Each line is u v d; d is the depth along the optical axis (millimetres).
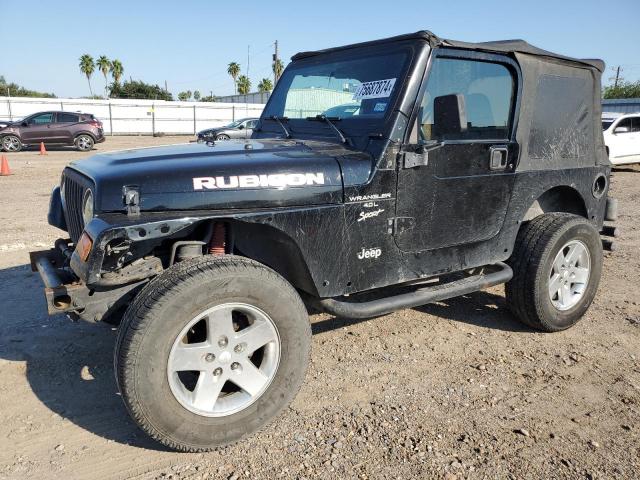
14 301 4770
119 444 2855
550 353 3980
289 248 3041
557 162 4199
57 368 3625
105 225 2531
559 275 4246
